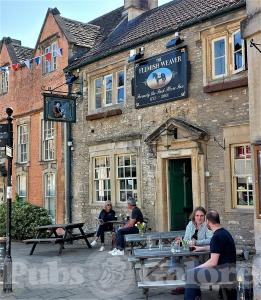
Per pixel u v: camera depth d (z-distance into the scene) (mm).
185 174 12820
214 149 11156
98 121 14883
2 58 20672
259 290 6359
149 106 13000
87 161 15266
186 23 11914
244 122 10461
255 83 8406
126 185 13820
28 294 7711
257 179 8273
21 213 15633
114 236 12797
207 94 11406
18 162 19188
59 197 16375
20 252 12828
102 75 14969
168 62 12414
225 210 10781
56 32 17031
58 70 16812
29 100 18609
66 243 14602
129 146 13586
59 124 16625
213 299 6898
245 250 8578
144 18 16062
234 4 10859
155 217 12586
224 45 11281
